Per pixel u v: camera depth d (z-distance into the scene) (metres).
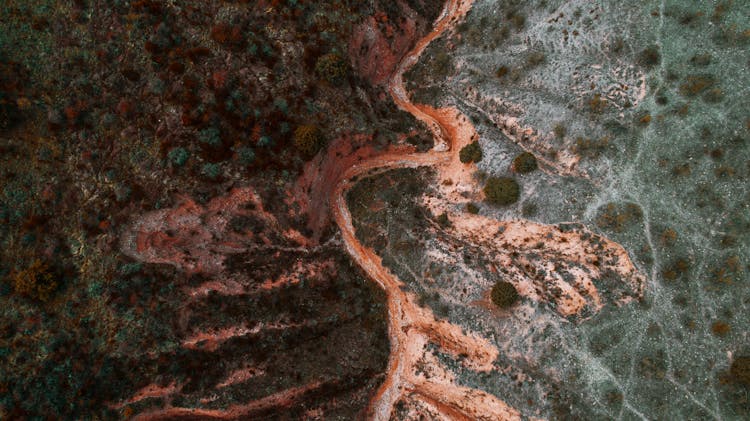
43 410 31.28
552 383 33.22
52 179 33.38
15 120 32.75
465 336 36.41
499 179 36.31
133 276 33.81
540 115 36.50
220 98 34.19
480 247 37.47
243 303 36.50
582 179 34.66
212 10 34.50
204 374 34.78
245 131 35.38
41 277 31.78
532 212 35.22
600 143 34.09
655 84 33.59
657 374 31.41
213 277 36.22
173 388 33.97
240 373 35.47
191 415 34.59
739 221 31.09
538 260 35.06
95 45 33.38
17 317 31.95
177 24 34.06
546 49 37.31
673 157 32.78
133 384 33.41
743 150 31.36
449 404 37.44
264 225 37.50
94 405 32.53
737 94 31.81
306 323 37.69
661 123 33.22
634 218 32.94
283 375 36.25
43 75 33.22
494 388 34.69
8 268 32.47
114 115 33.72
